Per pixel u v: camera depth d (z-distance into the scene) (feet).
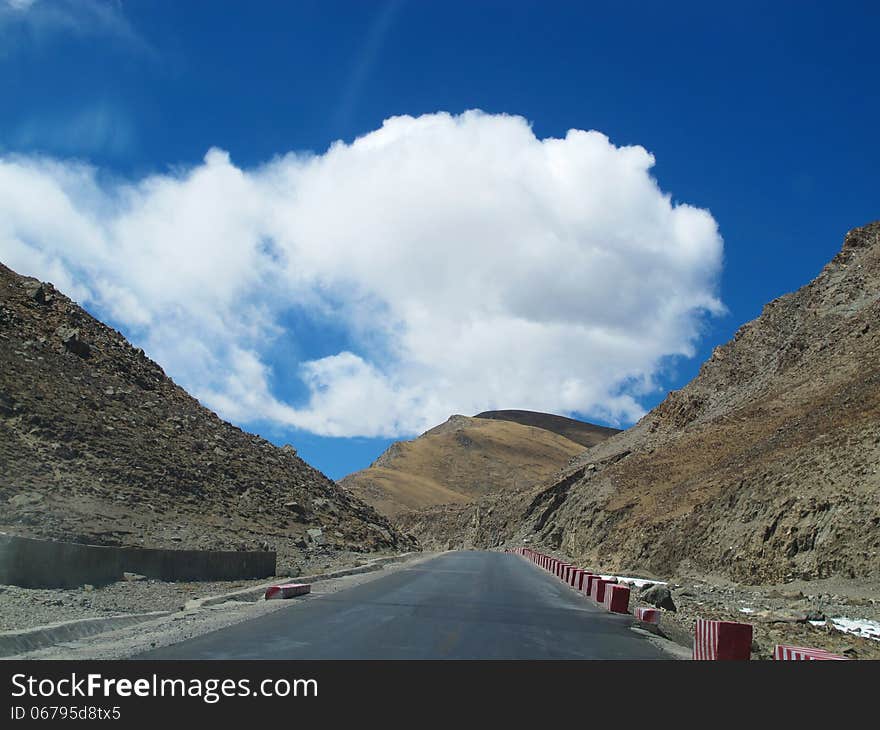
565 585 105.70
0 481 94.17
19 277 164.45
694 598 103.96
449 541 472.03
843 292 248.52
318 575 97.19
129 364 166.09
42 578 65.98
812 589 105.60
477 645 45.50
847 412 151.43
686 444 242.37
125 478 118.11
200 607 61.36
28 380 126.11
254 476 159.94
